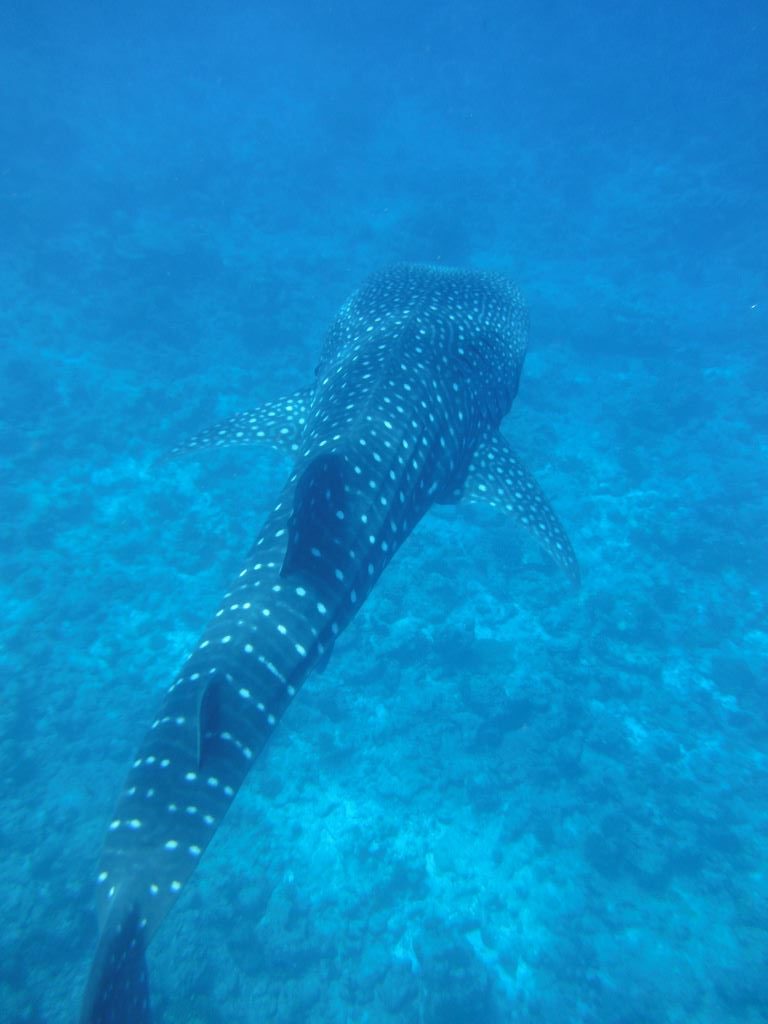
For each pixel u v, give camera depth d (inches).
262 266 1041.5
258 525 629.9
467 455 252.5
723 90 2036.2
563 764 488.7
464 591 595.8
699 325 1064.8
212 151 1545.3
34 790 429.7
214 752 153.4
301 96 2253.9
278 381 799.7
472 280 301.0
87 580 579.5
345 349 255.1
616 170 1635.1
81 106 1830.7
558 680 540.4
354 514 186.9
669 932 416.8
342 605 184.1
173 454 266.5
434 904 420.8
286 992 362.9
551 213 1409.9
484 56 2748.5
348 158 1616.6
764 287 1145.4
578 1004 385.7
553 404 848.9
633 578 644.7
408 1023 364.8
